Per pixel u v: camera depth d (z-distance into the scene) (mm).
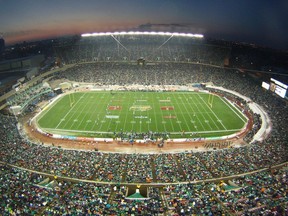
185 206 22016
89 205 22016
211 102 64938
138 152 41656
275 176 27391
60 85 75750
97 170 29891
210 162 32000
